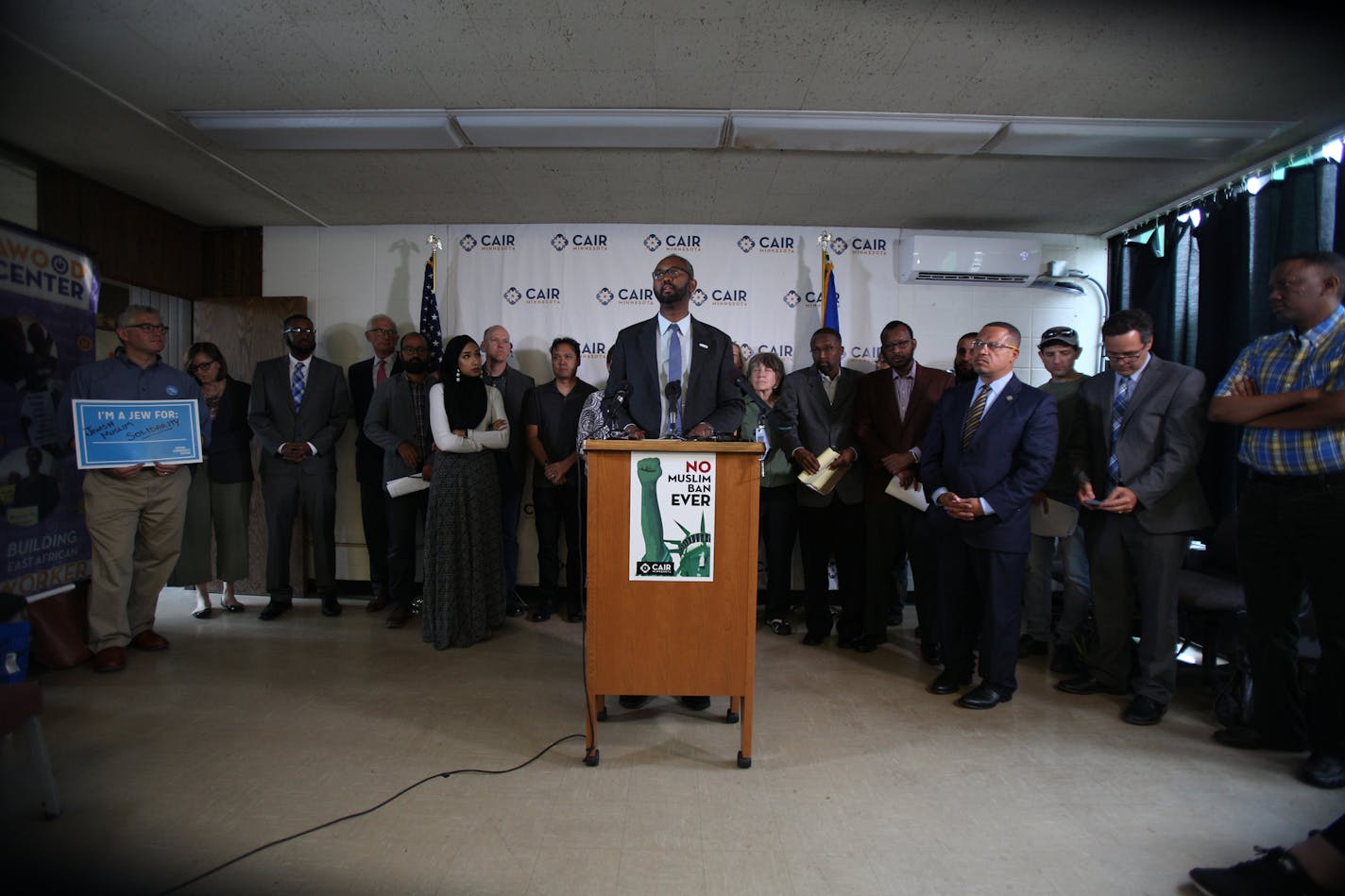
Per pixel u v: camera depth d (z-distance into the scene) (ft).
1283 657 7.80
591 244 15.28
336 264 15.51
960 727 8.65
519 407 13.93
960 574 9.66
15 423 10.14
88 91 9.56
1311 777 7.23
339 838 6.00
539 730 8.38
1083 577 10.82
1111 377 9.78
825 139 10.77
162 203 14.07
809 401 12.29
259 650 11.35
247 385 14.11
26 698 6.05
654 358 8.71
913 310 15.37
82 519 11.21
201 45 8.43
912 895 5.40
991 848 6.05
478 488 11.77
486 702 9.23
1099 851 6.03
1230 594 9.32
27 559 10.30
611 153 11.42
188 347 15.70
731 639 7.32
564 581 15.01
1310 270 7.31
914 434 11.35
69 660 10.23
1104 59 8.46
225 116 10.30
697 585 7.30
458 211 14.42
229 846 5.87
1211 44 8.11
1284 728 7.88
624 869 5.66
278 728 8.30
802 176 12.32
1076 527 10.87
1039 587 11.71
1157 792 7.07
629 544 7.29
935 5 7.42
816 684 10.14
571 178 12.54
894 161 11.60
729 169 12.03
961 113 9.96
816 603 12.15
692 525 7.28
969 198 13.41
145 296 15.05
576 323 15.29
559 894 5.32
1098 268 15.70
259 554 15.05
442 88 9.45
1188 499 8.87
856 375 12.60
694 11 7.61
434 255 14.90
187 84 9.39
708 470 7.25
